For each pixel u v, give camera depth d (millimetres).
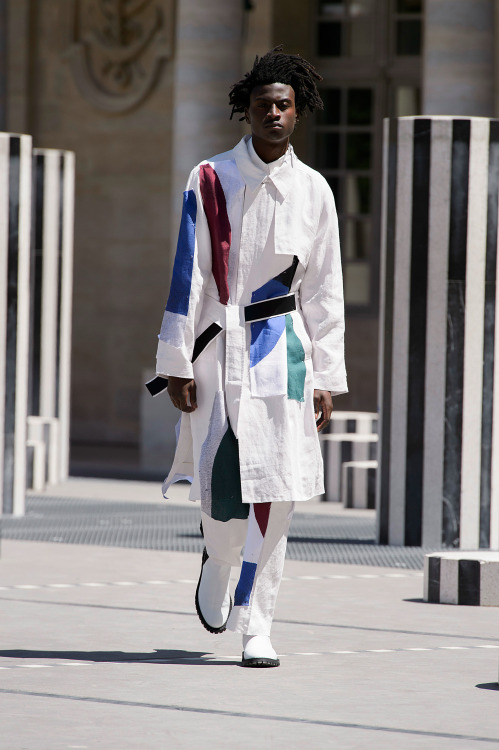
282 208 9922
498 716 8148
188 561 15734
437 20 28047
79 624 11453
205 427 9883
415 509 17672
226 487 9758
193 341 9883
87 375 43125
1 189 20172
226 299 9906
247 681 9164
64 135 43062
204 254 9922
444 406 17562
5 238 20203
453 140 17547
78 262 43188
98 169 42781
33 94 43219
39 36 43125
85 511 21828
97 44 42406
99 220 42875
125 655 10109
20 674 9344
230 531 10195
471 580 12812
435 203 17547
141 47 41906
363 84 40812
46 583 13844
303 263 10000
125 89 42312
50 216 27141
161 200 42031
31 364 27766
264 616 9812
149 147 42094
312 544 17828
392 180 17734
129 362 42625
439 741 7488
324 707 8367
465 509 17594
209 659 9992
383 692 8836
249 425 9734
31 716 8039
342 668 9664
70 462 35812
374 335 40500
